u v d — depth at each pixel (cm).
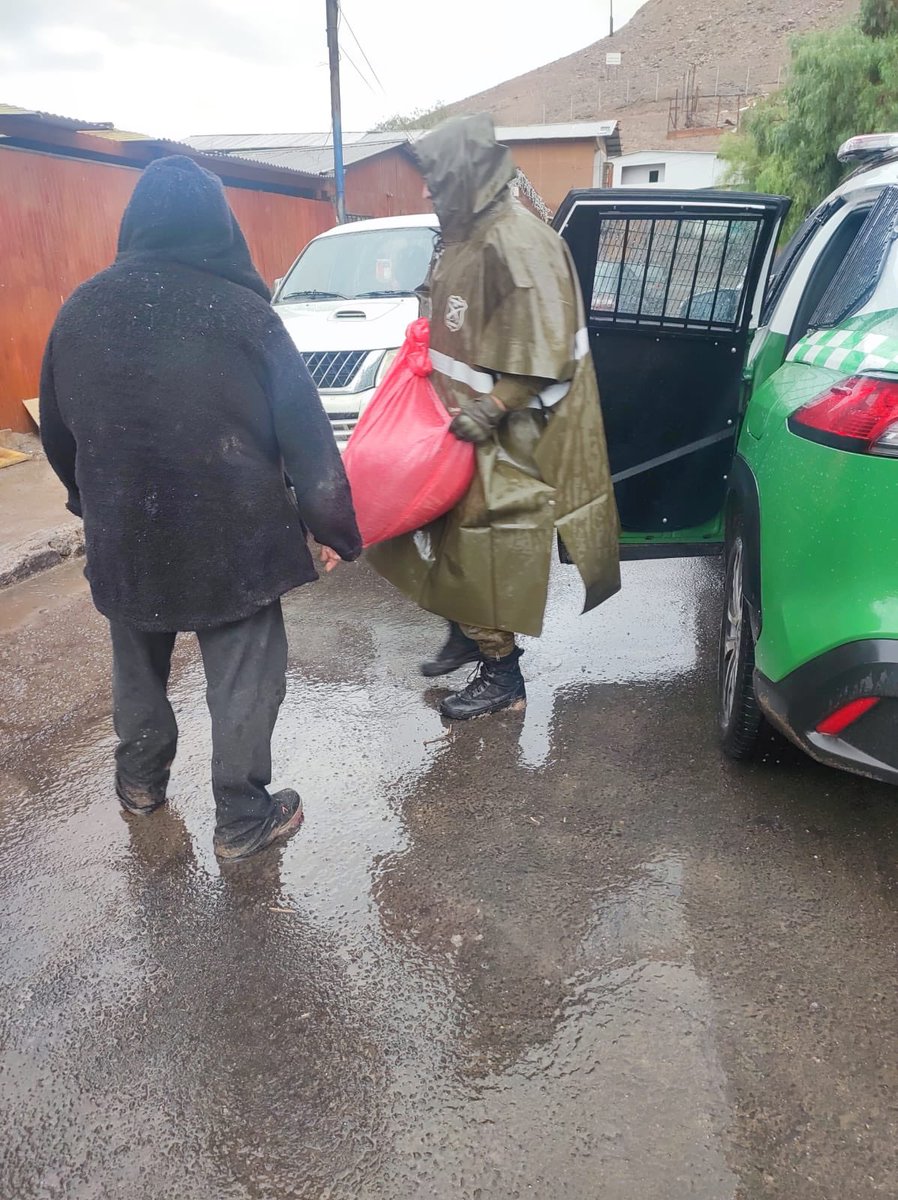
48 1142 183
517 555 294
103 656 420
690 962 220
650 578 492
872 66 1716
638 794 290
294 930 238
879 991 209
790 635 227
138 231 223
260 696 253
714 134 5738
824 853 258
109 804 302
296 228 1437
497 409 275
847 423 206
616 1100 185
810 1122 178
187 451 222
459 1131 180
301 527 254
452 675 385
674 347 333
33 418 875
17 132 932
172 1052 203
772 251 316
